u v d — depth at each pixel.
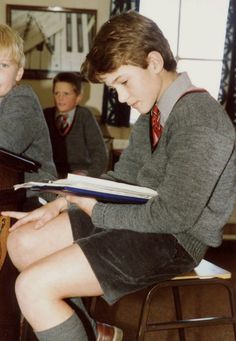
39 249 1.59
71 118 3.79
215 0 5.48
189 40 5.56
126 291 1.44
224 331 2.56
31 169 1.61
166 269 1.47
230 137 1.39
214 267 1.72
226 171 1.46
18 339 1.75
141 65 1.44
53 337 1.36
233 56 5.23
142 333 1.59
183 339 2.05
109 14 5.40
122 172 1.79
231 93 5.29
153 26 1.47
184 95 1.46
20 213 1.65
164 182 1.39
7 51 1.92
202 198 1.35
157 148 1.54
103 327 1.60
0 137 1.92
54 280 1.36
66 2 5.34
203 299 2.98
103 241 1.42
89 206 1.48
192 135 1.36
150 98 1.50
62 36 5.36
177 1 5.48
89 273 1.38
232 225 4.25
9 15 5.26
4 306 1.70
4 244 1.65
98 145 3.79
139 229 1.41
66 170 3.74
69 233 1.60
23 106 1.99
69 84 3.71
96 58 1.44
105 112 5.41
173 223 1.36
